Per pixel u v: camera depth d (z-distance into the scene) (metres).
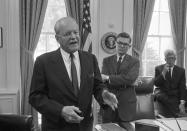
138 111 2.66
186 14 4.76
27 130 1.81
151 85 2.80
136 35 4.48
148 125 1.43
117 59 2.45
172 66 3.62
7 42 3.91
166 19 4.92
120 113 2.27
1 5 3.86
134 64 2.40
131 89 2.39
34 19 4.04
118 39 2.41
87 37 3.95
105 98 1.45
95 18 4.25
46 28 4.34
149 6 4.50
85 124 1.46
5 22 3.88
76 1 4.12
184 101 3.51
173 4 4.68
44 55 1.46
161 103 3.53
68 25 1.37
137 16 4.47
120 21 4.35
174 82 3.56
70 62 1.45
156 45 4.91
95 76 1.56
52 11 4.34
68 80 1.40
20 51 4.06
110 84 2.30
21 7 4.01
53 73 1.40
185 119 2.11
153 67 4.92
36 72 1.41
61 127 1.39
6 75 3.94
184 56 4.81
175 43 4.76
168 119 2.12
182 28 4.77
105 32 4.30
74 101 1.40
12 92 3.84
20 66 4.07
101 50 4.30
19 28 4.00
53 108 1.29
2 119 1.84
